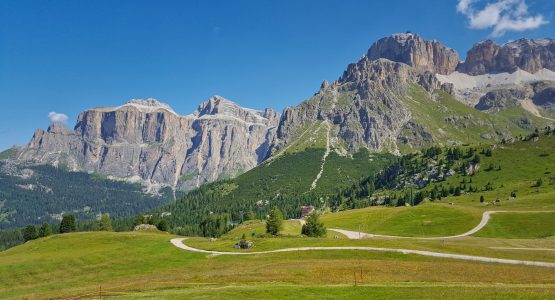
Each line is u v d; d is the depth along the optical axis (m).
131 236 142.50
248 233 181.88
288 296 53.91
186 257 106.38
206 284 67.12
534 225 152.75
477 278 63.94
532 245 108.56
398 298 50.00
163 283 70.62
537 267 74.75
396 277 65.62
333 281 64.31
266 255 98.38
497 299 46.88
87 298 62.38
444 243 106.31
